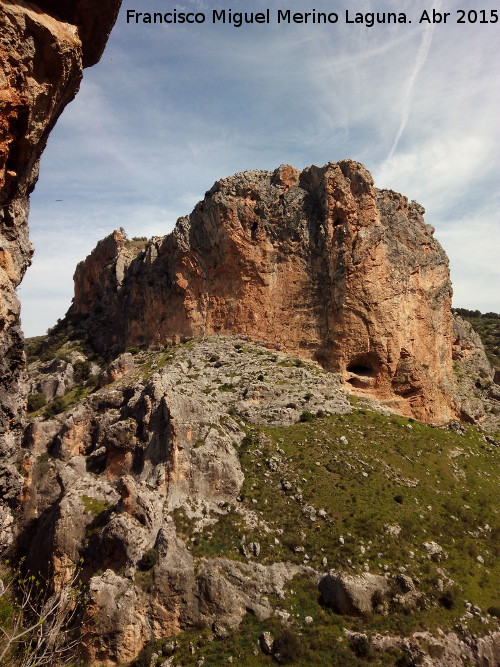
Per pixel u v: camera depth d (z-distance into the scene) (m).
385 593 40.69
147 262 97.44
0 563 28.83
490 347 124.50
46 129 21.41
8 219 19.70
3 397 18.09
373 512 48.44
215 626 39.47
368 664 35.62
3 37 17.17
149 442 53.53
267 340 80.81
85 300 129.00
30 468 67.69
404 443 62.84
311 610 40.25
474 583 42.97
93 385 92.25
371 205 79.31
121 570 43.19
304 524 47.06
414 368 75.56
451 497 54.84
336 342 76.06
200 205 89.31
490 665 36.28
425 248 84.25
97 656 38.47
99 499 52.78
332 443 58.84
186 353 79.25
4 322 17.09
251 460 54.59
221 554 43.50
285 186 86.25
